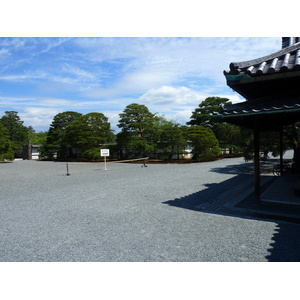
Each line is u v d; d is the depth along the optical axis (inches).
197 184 343.9
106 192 298.7
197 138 765.9
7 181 423.8
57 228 171.3
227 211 205.5
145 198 259.6
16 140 1473.9
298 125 396.5
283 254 123.7
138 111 868.6
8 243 146.3
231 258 121.2
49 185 368.5
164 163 775.1
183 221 180.2
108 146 920.3
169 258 122.9
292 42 252.7
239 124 222.5
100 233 159.5
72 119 1155.9
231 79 172.7
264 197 228.5
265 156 477.4
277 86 185.8
